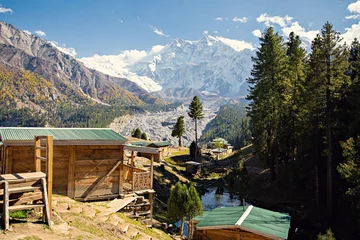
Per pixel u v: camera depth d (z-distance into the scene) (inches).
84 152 533.6
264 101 1387.8
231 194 1405.0
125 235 380.5
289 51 1606.8
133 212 550.3
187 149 2849.4
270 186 1327.5
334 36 949.8
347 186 892.0
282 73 1370.6
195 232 633.6
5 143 465.4
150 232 467.5
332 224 876.0
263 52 1438.2
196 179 1732.3
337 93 924.6
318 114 984.3
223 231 548.4
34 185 306.0
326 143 949.8
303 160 1036.5
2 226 269.4
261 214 595.2
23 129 548.1
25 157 484.7
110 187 554.6
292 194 1171.9
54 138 500.7
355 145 725.3
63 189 513.3
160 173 1430.9
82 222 363.3
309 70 1080.2
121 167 565.3
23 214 314.0
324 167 1024.2
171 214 650.8
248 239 524.4
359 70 933.8
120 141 547.2
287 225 539.2
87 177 533.3
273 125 1358.3
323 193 1018.1
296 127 1168.2
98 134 569.0
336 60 940.0
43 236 273.4
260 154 1462.8
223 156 2583.7
